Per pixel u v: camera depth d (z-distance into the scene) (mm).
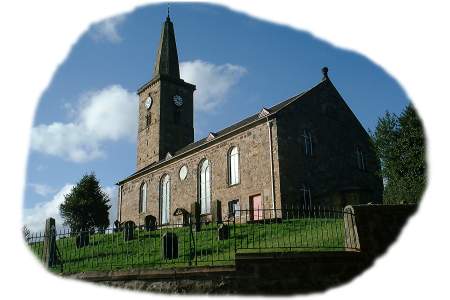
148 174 39844
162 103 45875
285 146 26891
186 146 44125
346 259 9750
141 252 15797
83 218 41344
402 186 20078
